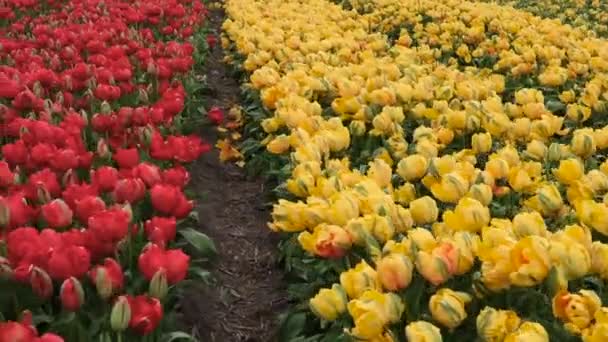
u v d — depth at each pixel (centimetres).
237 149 747
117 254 367
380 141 611
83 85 661
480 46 1052
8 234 359
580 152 477
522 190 424
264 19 1136
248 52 919
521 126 536
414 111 619
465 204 345
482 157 550
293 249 482
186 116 793
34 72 642
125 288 379
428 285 340
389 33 1275
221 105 941
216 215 637
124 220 344
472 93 662
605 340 266
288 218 383
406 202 432
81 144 482
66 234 339
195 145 492
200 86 876
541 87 844
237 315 498
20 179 463
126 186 392
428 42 1119
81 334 335
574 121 693
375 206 365
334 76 720
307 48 906
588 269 302
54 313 363
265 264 566
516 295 317
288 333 425
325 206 375
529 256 290
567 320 284
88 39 802
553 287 288
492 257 299
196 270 460
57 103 582
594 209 346
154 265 330
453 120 563
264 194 679
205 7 1506
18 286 339
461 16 1228
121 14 1016
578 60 861
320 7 1308
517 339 264
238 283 539
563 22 1522
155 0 1127
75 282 318
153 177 421
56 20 1039
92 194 394
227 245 591
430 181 425
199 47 1134
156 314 315
